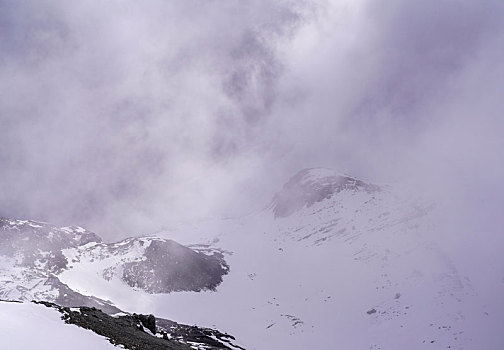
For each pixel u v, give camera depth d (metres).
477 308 156.38
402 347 147.12
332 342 170.62
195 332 162.75
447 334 144.50
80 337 35.75
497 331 136.12
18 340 29.06
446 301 170.50
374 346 155.00
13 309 37.28
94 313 53.75
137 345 42.28
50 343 30.97
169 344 55.19
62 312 42.62
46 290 180.75
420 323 159.75
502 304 153.50
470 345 133.88
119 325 53.09
